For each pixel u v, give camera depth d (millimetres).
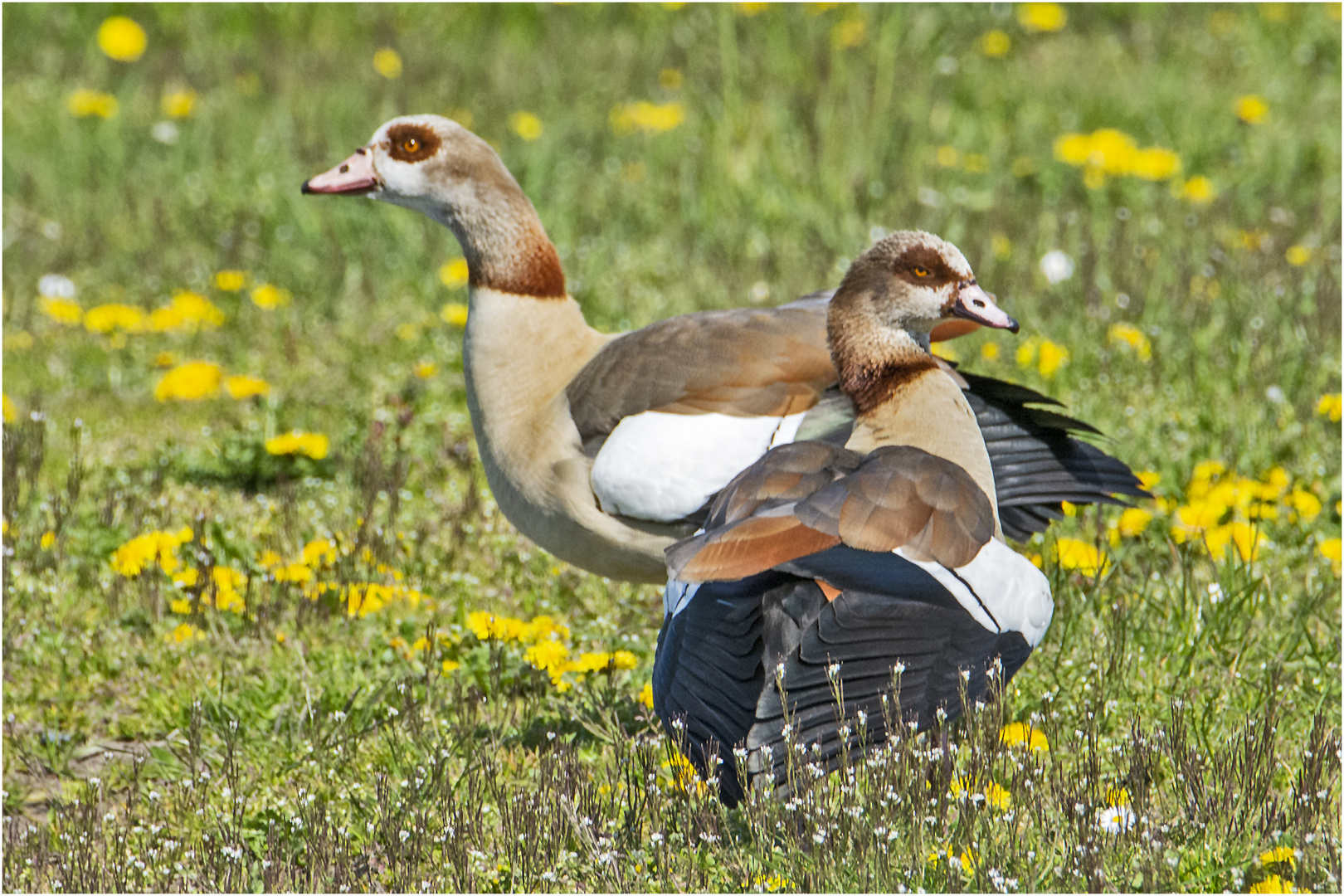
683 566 6730
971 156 18766
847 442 8406
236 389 13422
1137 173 17609
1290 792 7848
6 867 7711
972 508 7371
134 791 8305
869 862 6695
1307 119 19703
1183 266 14703
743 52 23125
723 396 9055
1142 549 10641
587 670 9195
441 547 11055
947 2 24344
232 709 9188
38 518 11641
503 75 23469
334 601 10242
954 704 6949
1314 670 9047
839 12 23953
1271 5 23969
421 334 15453
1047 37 24031
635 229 17828
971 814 6922
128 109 22438
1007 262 15500
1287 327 13531
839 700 6625
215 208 18891
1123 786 7633
